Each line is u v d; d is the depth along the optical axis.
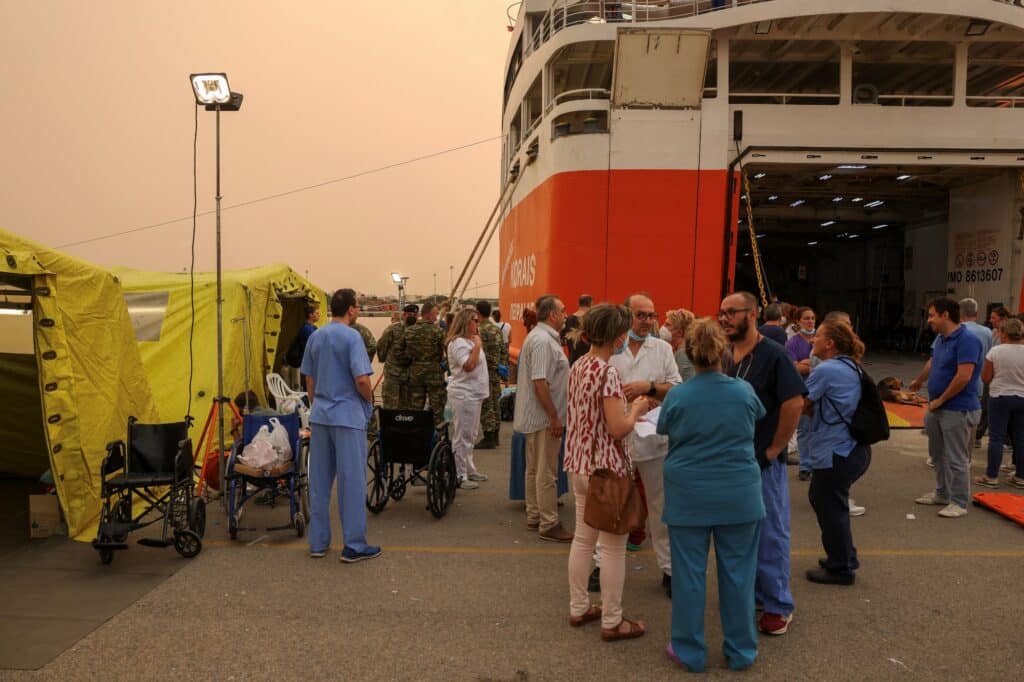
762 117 12.99
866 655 3.54
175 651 3.55
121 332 5.88
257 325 8.84
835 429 4.36
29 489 6.92
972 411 5.88
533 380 5.19
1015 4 13.12
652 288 12.52
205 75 5.55
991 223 15.30
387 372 8.17
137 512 5.89
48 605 4.10
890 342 24.98
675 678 3.30
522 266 15.94
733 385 3.27
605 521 3.53
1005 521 5.84
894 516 6.00
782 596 3.74
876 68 16.19
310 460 4.95
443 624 3.88
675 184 12.47
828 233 26.80
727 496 3.22
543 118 13.91
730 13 12.41
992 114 13.26
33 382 6.89
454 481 6.33
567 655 3.53
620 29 11.76
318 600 4.20
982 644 3.66
